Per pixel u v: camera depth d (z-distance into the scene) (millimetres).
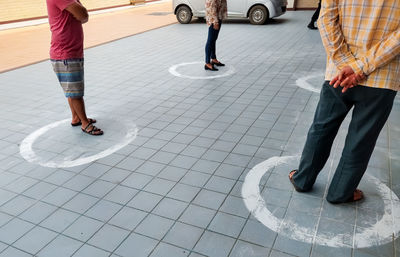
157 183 2922
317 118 2428
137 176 3033
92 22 12820
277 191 2760
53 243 2305
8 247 2283
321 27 2133
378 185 2781
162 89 5277
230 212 2541
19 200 2758
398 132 3660
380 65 1970
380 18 1931
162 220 2482
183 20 12172
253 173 3018
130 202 2691
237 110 4398
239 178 2951
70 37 3424
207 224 2428
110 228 2422
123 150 3480
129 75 6086
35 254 2221
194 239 2297
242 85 5367
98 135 3816
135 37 9719
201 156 3324
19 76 6176
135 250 2221
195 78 5793
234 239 2285
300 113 4250
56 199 2756
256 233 2332
